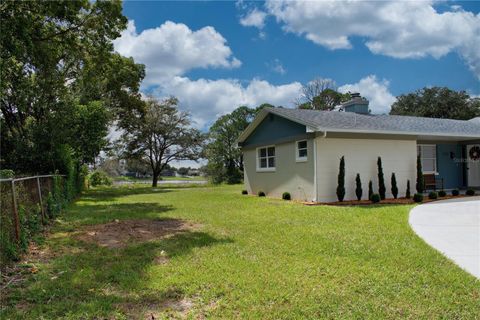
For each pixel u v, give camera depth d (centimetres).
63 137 1434
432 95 3962
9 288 383
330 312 323
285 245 570
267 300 351
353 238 605
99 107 1764
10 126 1673
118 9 1277
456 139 1555
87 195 1855
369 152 1284
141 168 3378
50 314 318
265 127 1565
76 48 1353
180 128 3030
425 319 309
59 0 1108
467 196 1369
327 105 4384
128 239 635
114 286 393
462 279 407
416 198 1182
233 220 830
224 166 3538
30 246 580
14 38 1086
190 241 609
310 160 1230
